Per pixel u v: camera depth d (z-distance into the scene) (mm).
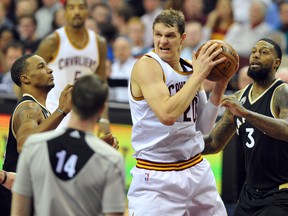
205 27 24047
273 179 11469
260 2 22312
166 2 25328
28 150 8664
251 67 11539
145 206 11125
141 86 10695
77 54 16078
